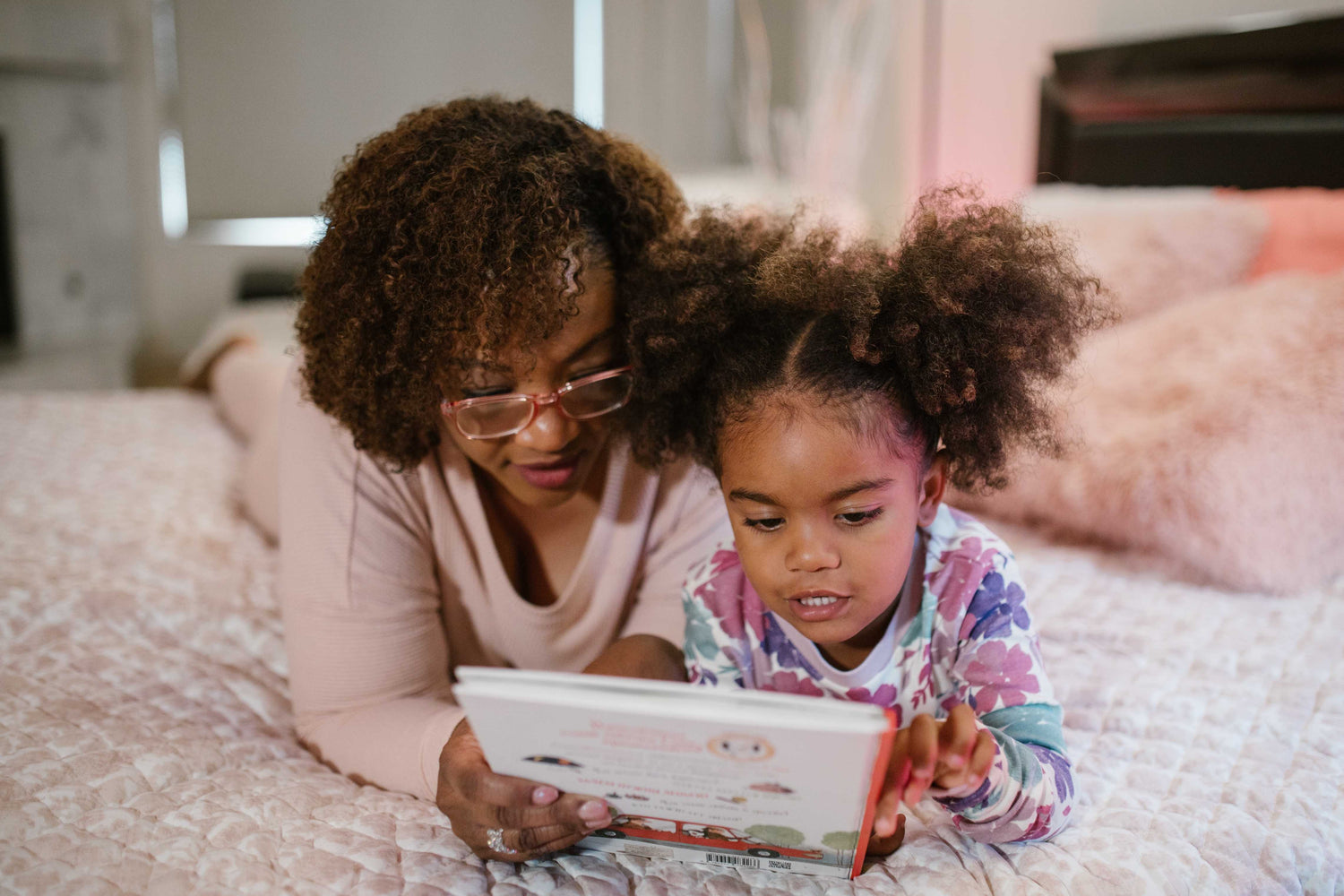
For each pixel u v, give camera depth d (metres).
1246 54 2.21
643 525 1.06
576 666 1.13
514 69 4.63
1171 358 1.62
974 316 0.83
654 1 4.45
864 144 3.62
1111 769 0.95
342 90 4.71
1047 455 1.00
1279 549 1.36
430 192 0.81
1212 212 1.94
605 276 0.89
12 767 0.91
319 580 0.98
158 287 5.06
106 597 1.34
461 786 0.75
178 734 1.00
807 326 0.83
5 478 1.85
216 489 1.88
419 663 1.01
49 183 5.00
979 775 0.68
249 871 0.76
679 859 0.80
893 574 0.80
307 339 0.92
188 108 4.89
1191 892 0.76
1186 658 1.19
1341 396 1.38
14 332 5.12
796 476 0.78
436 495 1.02
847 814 0.66
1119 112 2.50
